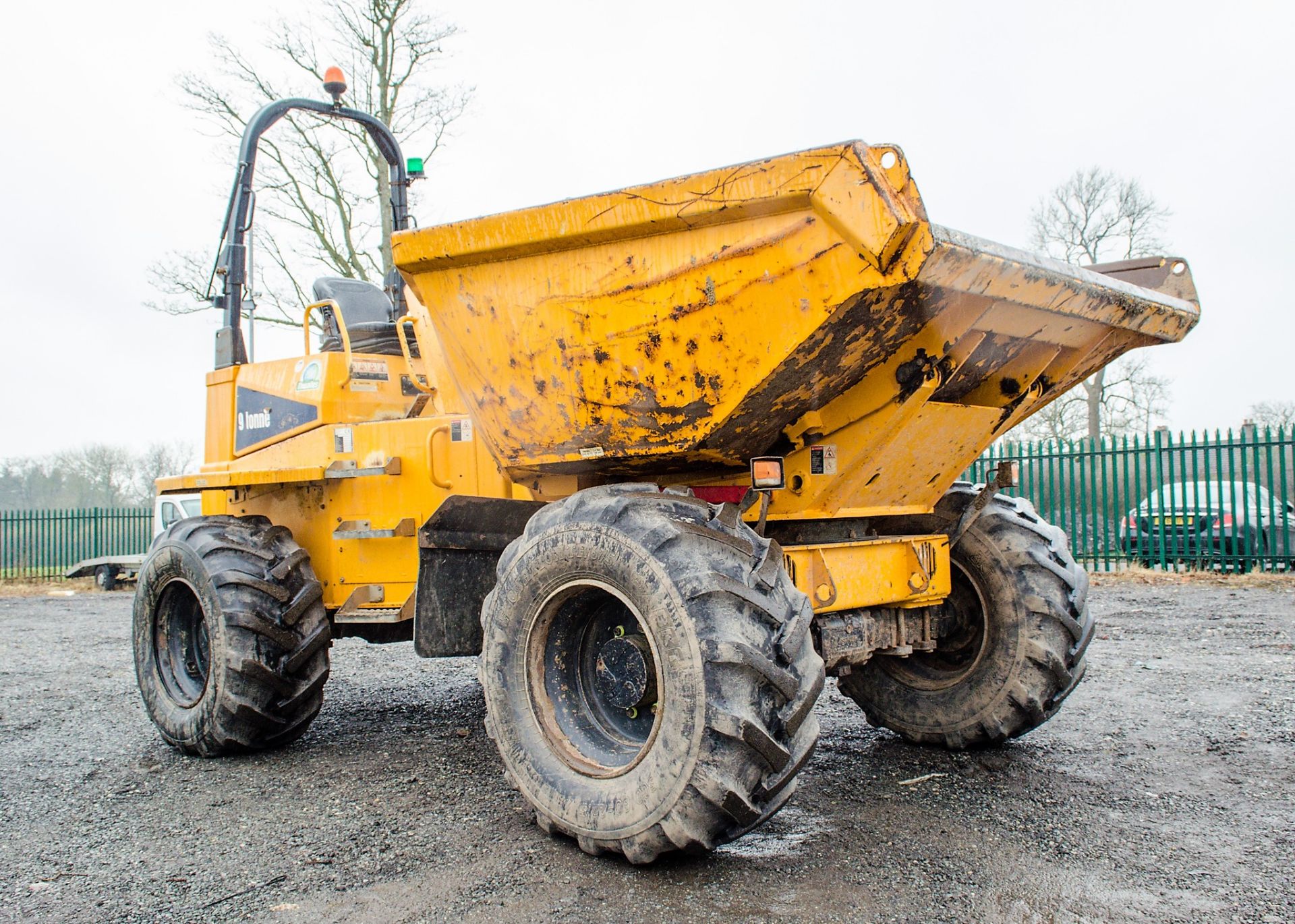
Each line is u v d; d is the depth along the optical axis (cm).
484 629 320
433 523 359
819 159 245
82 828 340
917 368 297
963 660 405
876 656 420
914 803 338
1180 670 582
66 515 2345
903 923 242
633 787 274
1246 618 823
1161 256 372
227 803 367
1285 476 1194
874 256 238
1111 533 1359
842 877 272
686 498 292
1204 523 1241
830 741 427
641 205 281
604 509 291
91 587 1906
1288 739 416
